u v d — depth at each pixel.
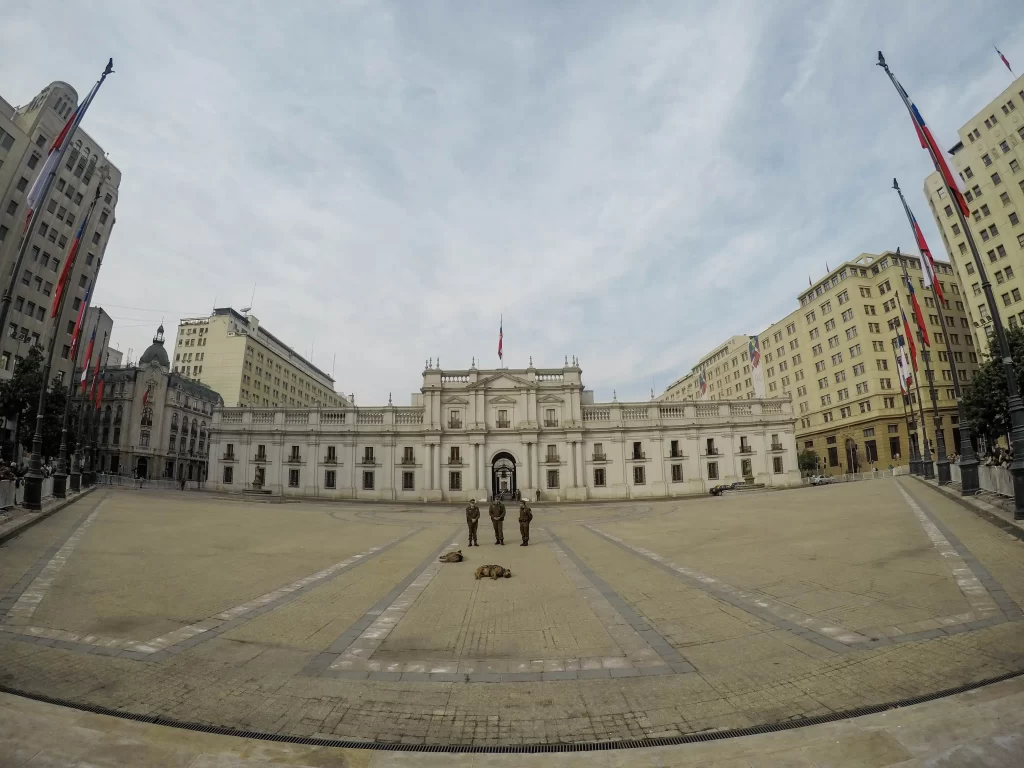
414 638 7.17
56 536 15.09
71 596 8.96
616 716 4.80
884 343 73.62
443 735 4.52
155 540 15.74
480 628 7.61
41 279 56.72
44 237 57.00
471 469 58.69
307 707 5.06
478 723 4.73
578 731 4.55
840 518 18.23
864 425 72.56
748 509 26.53
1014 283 57.56
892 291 72.94
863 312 74.25
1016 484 12.13
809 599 8.25
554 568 12.41
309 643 6.96
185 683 5.59
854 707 4.70
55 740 4.16
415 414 61.12
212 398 88.81
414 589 10.21
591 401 64.06
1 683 5.40
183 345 104.88
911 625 6.73
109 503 27.53
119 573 10.89
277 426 60.34
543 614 8.27
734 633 6.94
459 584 10.69
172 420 77.94
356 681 5.70
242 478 59.25
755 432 60.56
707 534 17.27
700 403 62.06
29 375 41.28
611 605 8.64
